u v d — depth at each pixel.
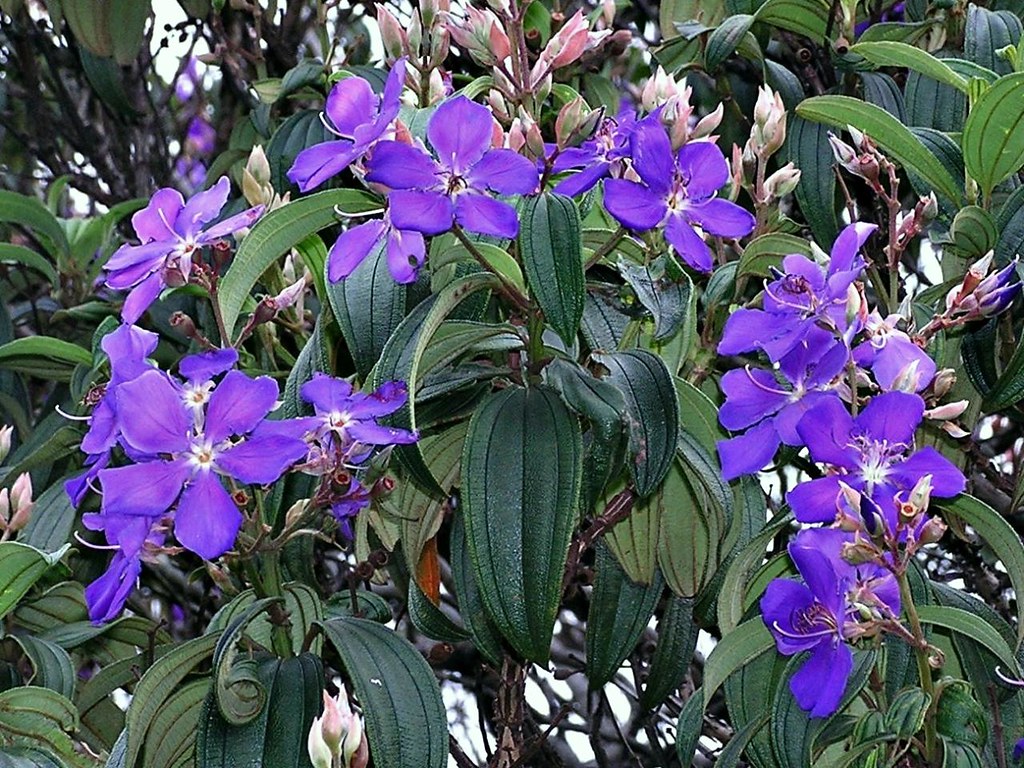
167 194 0.65
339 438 0.61
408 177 0.59
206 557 0.58
